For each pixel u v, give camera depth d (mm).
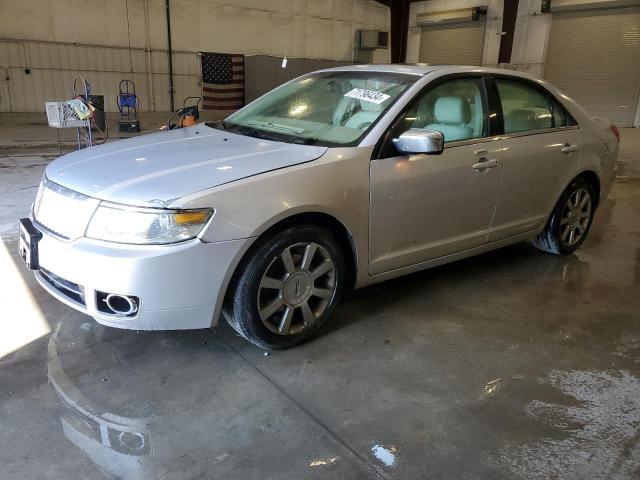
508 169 3566
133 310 2330
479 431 2229
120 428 2158
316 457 2043
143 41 15641
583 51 16938
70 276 2377
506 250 4590
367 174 2834
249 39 17500
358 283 3004
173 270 2299
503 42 18781
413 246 3184
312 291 2799
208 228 2332
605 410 2402
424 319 3225
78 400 2322
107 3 14805
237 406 2330
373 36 19594
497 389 2535
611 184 4664
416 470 1996
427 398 2443
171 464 1975
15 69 13922
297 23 18391
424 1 20703
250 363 2668
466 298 3551
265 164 2621
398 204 2990
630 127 16172
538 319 3285
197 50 16609
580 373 2701
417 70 3379
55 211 2559
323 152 2787
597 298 3633
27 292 3314
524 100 3834
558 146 3934
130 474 1919
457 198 3297
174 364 2631
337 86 3506
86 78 15023
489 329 3131
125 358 2662
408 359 2770
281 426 2211
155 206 2289
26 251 2643
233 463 1994
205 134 3316
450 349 2887
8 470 1912
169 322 2400
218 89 17141
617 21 16000
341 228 2867
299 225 2645
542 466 2041
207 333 2938
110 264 2271
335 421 2258
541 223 4055
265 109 3666
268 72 17156
